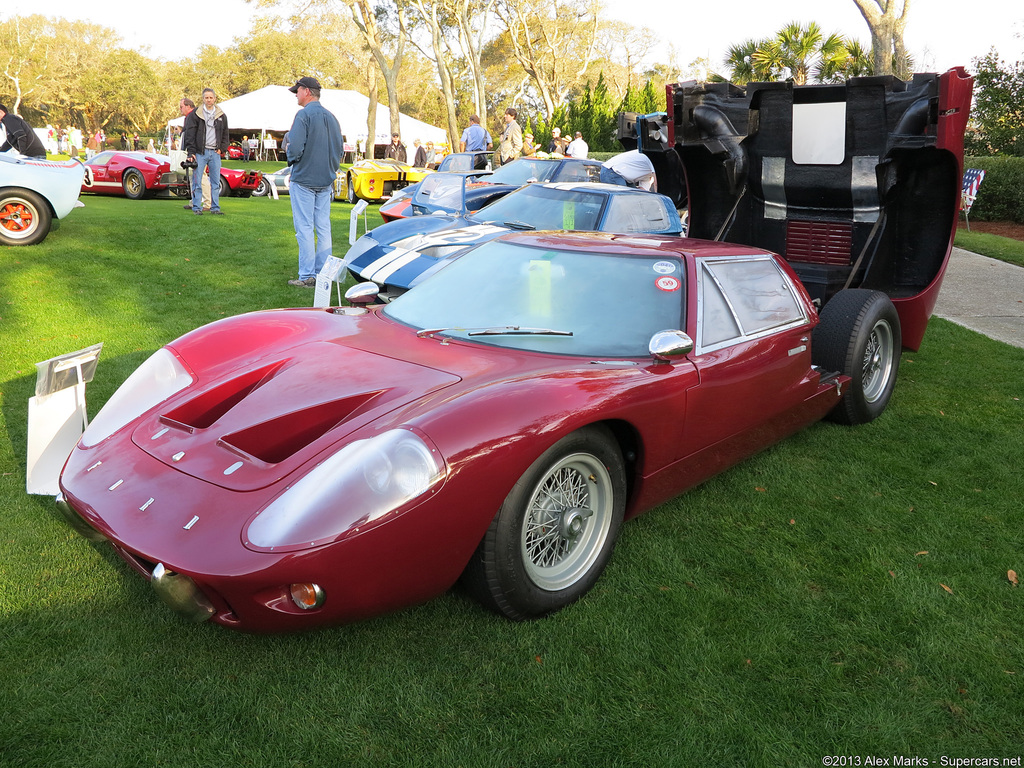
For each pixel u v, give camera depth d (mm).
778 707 2287
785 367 3656
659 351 2844
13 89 72625
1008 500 3758
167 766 1963
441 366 2830
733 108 5910
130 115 79375
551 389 2562
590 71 60781
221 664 2344
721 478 3912
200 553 2080
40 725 2066
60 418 3338
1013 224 15969
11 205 8641
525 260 3537
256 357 3086
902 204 5641
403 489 2166
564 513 2648
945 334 7098
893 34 21859
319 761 2002
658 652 2502
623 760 2057
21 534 3018
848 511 3594
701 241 3846
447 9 38500
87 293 7164
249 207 14773
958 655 2564
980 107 18844
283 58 64562
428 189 10461
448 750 2057
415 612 2635
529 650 2475
